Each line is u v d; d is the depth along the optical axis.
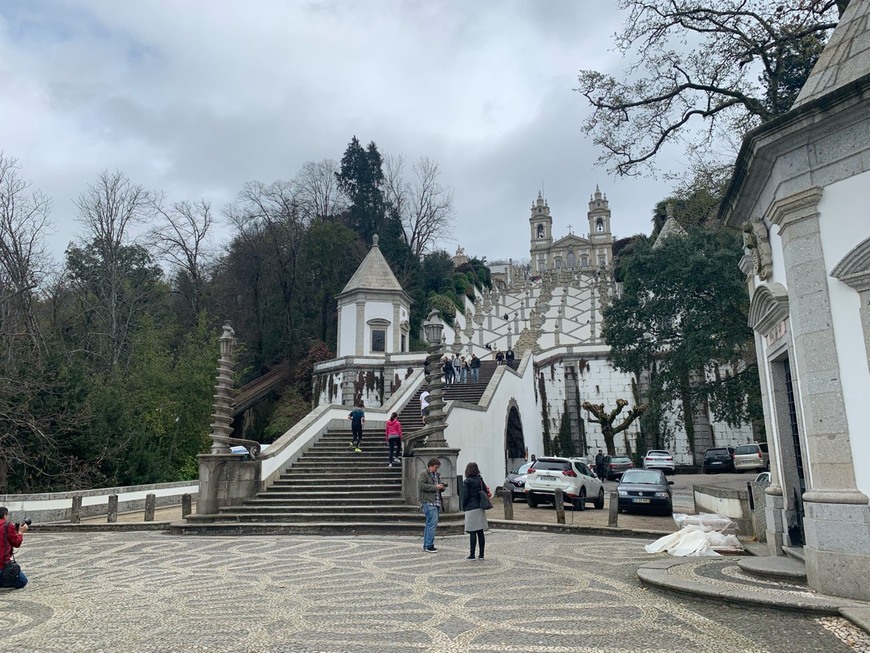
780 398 9.34
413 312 56.41
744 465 31.22
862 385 6.96
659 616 6.38
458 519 14.52
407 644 5.58
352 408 22.39
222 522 14.93
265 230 54.50
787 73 18.81
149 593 8.08
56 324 34.75
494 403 26.31
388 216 59.91
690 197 22.84
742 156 8.54
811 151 7.66
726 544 10.82
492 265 125.44
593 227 123.88
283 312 52.78
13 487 19.20
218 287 53.78
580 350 39.66
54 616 6.91
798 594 6.75
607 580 8.37
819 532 6.96
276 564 10.16
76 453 20.66
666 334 24.23
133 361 34.62
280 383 48.44
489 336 58.81
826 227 7.46
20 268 26.11
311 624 6.35
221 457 15.87
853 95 7.09
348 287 45.09
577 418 38.53
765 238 8.86
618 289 74.25
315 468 17.88
